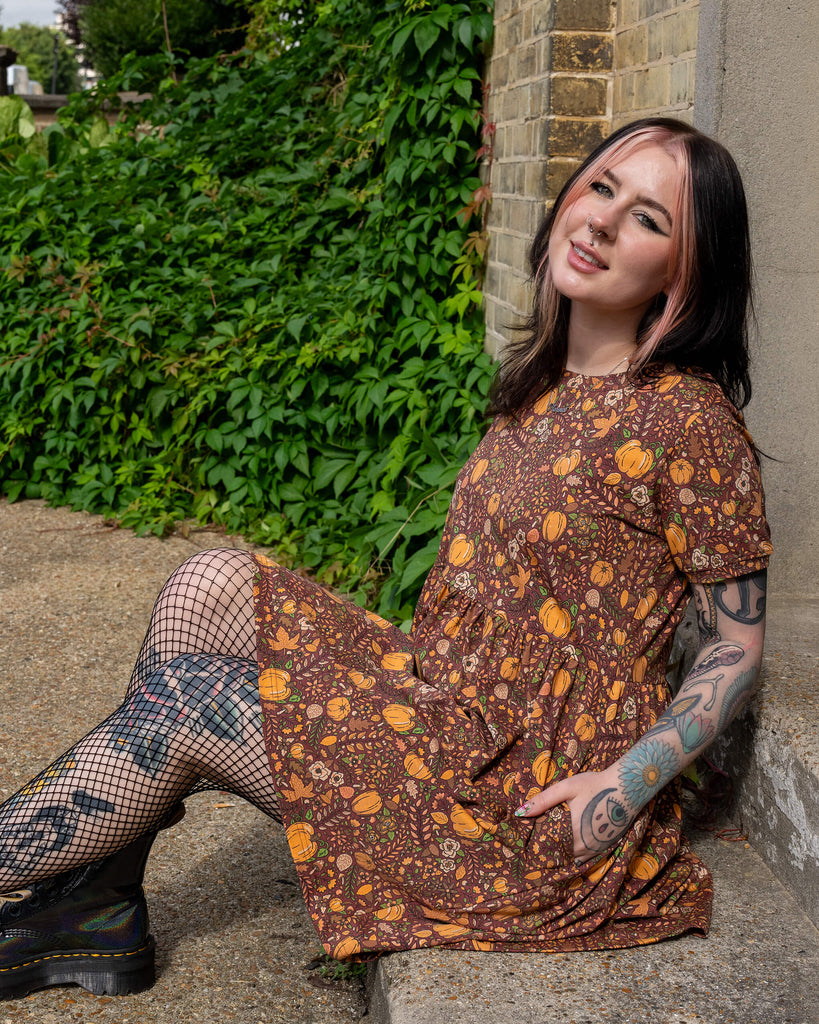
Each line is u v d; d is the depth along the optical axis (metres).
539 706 1.68
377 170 5.22
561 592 1.71
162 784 1.71
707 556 1.64
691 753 1.62
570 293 1.73
